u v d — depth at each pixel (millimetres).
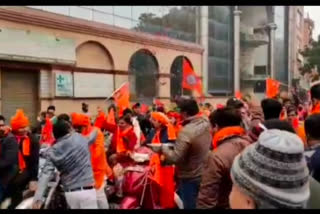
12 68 16891
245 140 3512
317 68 49031
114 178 5945
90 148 5496
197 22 34969
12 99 16953
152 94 27078
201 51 33281
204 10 35000
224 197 3361
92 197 4914
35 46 17641
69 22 19469
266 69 47406
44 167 4867
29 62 17531
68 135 4938
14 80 17078
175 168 5789
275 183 1527
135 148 6480
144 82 26406
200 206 3406
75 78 20062
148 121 8867
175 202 5695
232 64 40312
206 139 4793
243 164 1618
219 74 38250
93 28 21109
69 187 4844
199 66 33188
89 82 21000
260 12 47188
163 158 5316
